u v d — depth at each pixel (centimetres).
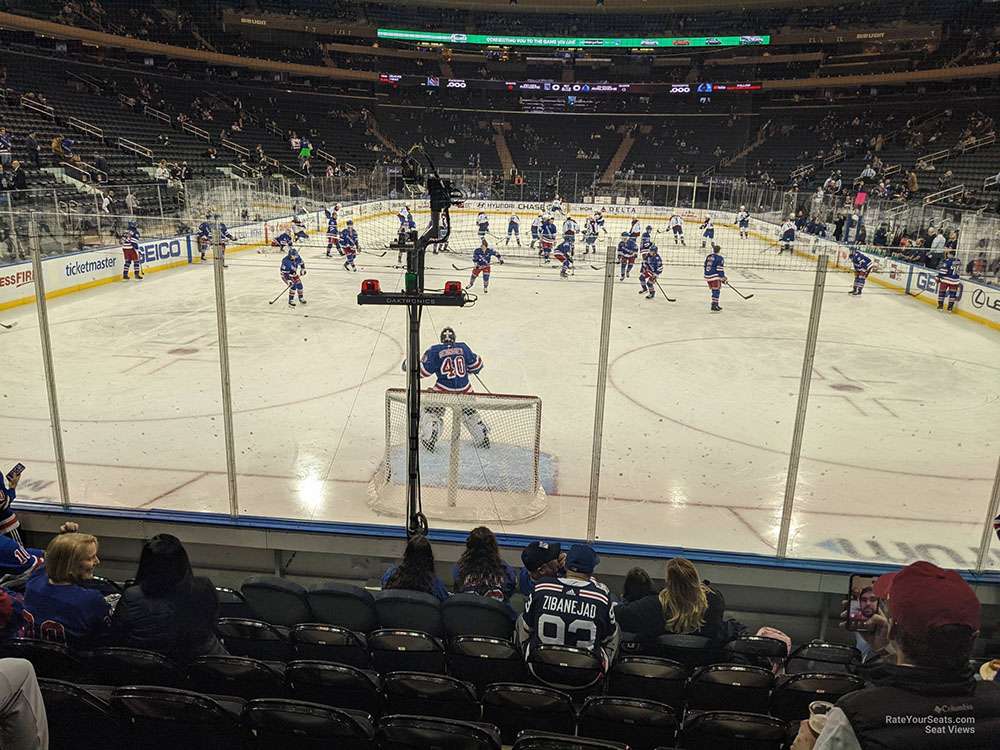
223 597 445
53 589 372
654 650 397
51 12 3209
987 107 3619
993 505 519
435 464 698
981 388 1059
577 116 4819
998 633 538
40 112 2655
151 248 1905
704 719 298
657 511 649
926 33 3947
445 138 4659
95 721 297
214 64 4047
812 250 2325
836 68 4341
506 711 315
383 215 3002
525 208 3591
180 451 760
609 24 4828
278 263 2073
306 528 570
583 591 365
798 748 204
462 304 480
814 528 623
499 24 4841
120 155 2697
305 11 4466
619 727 306
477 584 453
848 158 3747
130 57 3694
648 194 4112
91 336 1259
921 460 788
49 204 1734
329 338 1258
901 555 579
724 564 543
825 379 1090
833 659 396
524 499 650
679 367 1131
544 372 1085
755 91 4488
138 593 349
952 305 1548
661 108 4825
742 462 770
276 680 327
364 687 321
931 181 3131
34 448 761
